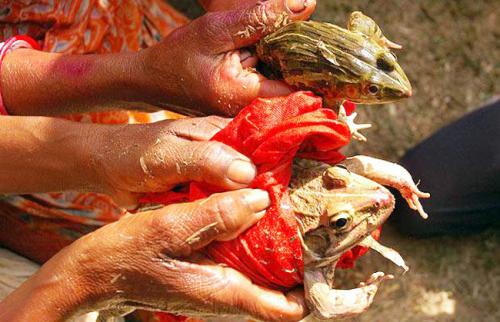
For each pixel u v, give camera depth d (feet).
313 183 2.16
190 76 2.25
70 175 2.32
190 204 2.13
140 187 2.23
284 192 2.13
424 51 3.60
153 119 2.76
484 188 3.19
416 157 3.31
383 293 3.26
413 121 3.51
